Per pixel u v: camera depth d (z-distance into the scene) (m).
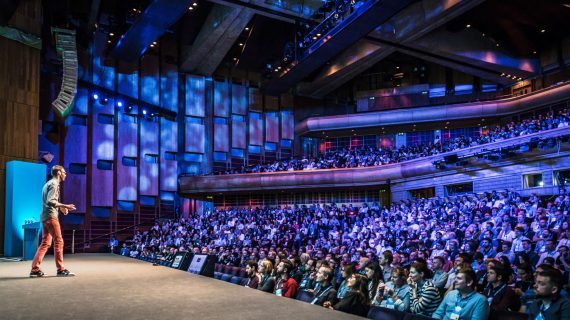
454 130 32.22
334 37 18.12
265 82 30.06
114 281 5.33
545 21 24.09
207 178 29.36
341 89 35.38
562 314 3.79
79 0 21.84
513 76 28.80
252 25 25.58
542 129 19.44
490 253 10.30
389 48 25.69
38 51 16.91
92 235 25.30
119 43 23.42
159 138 29.08
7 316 3.19
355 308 5.29
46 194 5.88
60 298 3.99
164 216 28.78
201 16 25.95
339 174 27.72
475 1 19.70
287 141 34.41
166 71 29.66
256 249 14.12
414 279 5.61
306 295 6.29
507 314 4.35
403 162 25.47
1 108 15.41
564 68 26.34
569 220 11.49
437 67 33.03
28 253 10.45
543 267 3.95
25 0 16.70
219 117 32.06
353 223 20.50
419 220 15.56
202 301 3.92
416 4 22.25
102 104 26.30
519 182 19.44
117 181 26.59
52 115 23.55
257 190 29.34
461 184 22.41
